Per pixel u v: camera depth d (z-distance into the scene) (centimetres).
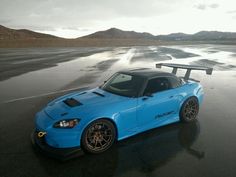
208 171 369
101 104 441
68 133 389
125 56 2969
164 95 521
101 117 415
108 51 4216
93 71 1605
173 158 411
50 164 391
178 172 367
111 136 437
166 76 554
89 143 416
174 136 505
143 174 362
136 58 2645
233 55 2964
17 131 531
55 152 392
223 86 1048
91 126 410
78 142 398
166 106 528
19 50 4444
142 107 476
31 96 877
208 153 428
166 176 356
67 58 2688
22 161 400
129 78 538
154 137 499
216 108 705
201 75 1395
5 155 420
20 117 629
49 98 846
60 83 1155
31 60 2412
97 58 2689
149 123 504
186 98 566
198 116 636
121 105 448
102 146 429
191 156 417
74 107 432
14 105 751
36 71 1602
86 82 1184
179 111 566
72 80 1244
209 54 3184
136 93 482
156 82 526
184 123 585
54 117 414
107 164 391
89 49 5025
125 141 479
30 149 443
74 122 395
